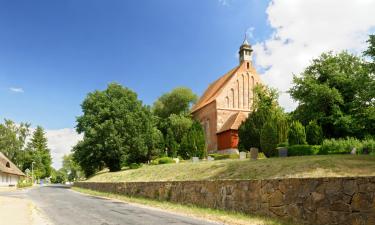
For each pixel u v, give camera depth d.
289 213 13.10
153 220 14.08
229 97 64.06
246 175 19.89
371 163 16.30
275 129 34.09
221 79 76.31
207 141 66.25
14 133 105.38
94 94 59.94
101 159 56.72
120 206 20.66
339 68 45.72
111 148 54.94
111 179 41.75
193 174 25.95
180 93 82.50
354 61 45.41
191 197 20.12
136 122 58.09
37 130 135.12
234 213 15.56
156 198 24.09
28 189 50.72
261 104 48.56
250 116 45.47
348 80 43.44
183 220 14.12
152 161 54.53
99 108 57.78
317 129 33.44
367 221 10.19
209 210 17.00
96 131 55.34
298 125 32.16
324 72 45.72
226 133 59.00
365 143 26.91
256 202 14.95
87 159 56.81
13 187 54.22
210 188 18.39
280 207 13.57
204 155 54.44
